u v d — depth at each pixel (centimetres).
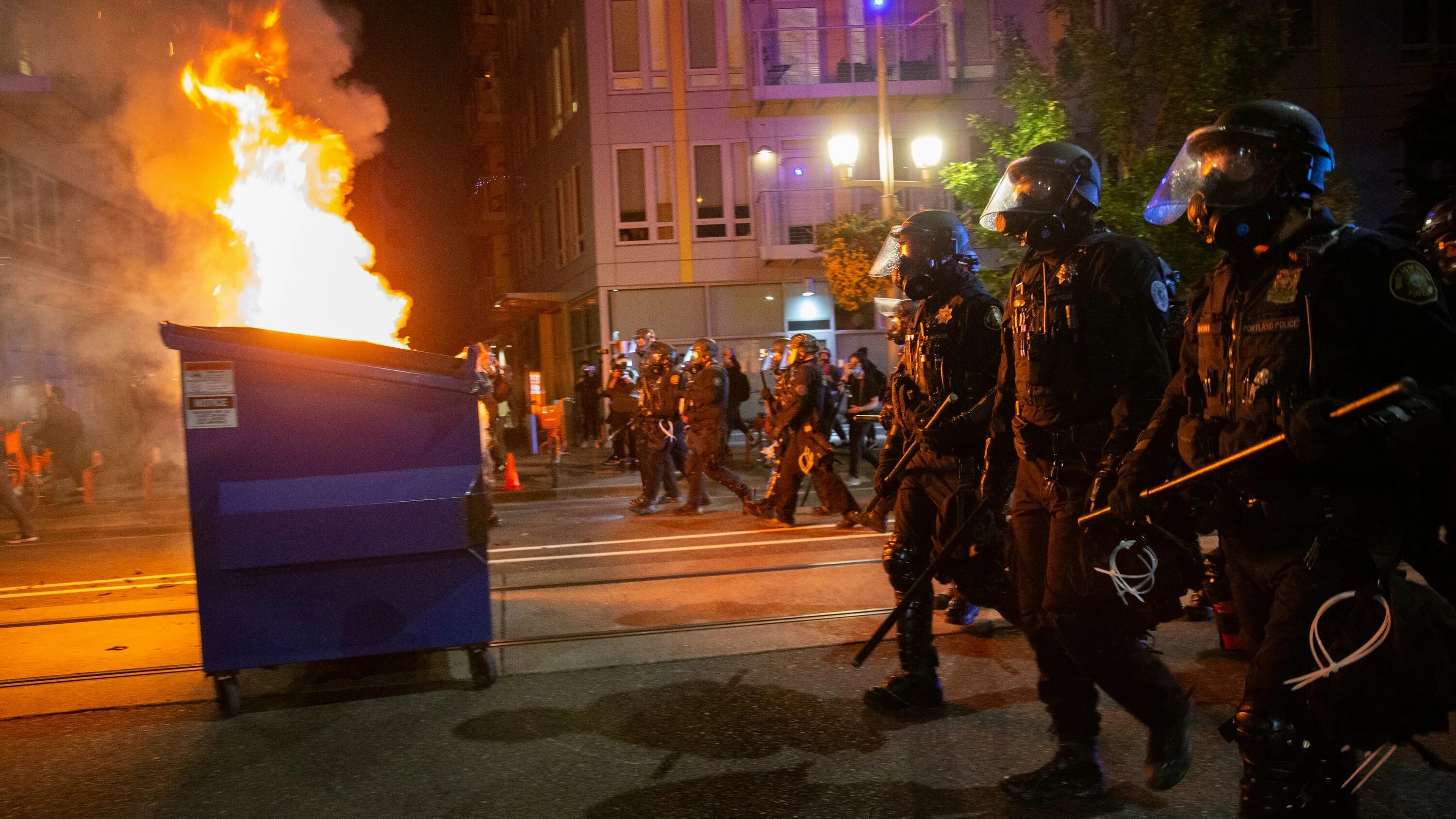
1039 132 1266
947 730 417
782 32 2455
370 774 393
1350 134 2245
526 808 357
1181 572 328
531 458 2219
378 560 466
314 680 515
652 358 1172
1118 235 341
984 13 2472
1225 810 336
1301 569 252
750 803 354
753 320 2541
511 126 3616
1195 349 285
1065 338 335
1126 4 1296
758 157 2509
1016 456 381
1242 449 261
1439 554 267
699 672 507
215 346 454
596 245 2519
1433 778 354
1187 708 335
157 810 366
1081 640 330
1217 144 262
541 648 559
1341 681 241
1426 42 2253
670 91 2506
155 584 826
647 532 1016
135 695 497
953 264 437
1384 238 249
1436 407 227
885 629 431
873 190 2455
